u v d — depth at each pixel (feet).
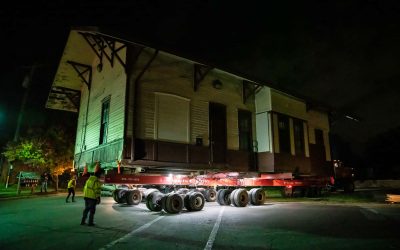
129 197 42.19
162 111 46.96
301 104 66.90
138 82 45.11
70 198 56.49
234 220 29.60
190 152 49.01
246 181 47.03
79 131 63.93
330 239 21.27
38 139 81.61
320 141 75.05
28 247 19.77
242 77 53.36
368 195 65.16
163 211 36.32
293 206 42.42
